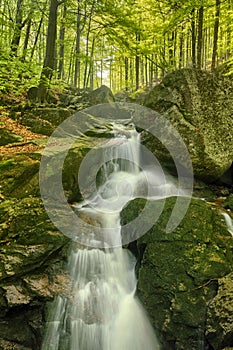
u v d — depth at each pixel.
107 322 4.71
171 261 4.60
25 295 4.63
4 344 4.48
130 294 4.95
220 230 5.00
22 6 13.95
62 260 5.11
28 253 4.93
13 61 9.27
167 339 4.36
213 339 4.02
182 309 4.25
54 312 4.64
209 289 4.31
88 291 4.89
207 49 20.02
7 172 5.99
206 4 10.22
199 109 6.70
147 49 11.70
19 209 5.43
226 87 7.12
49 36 11.34
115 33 11.58
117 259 5.26
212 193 6.66
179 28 13.36
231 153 6.90
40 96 11.25
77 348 4.57
